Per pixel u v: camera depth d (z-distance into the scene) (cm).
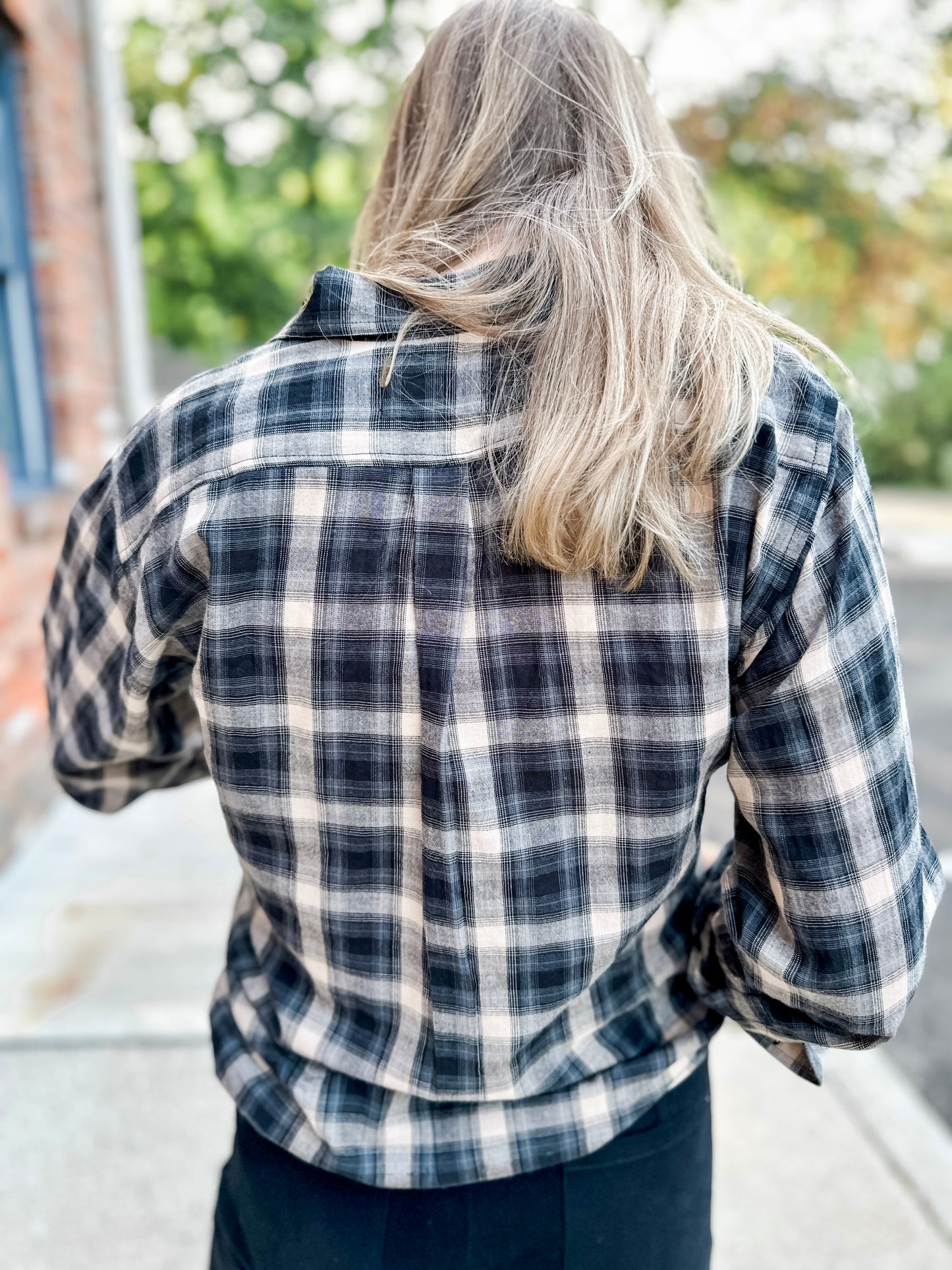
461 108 75
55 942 240
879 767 64
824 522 63
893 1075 202
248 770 69
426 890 66
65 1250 156
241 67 1043
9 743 284
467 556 64
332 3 1020
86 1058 198
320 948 72
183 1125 182
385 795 66
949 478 1811
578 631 64
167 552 68
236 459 66
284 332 69
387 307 67
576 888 66
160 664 74
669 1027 77
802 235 1171
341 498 65
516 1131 72
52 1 368
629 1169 75
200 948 238
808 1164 177
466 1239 73
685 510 62
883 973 66
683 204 75
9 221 345
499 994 67
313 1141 73
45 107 354
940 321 1351
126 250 431
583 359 62
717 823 352
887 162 1120
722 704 64
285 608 65
